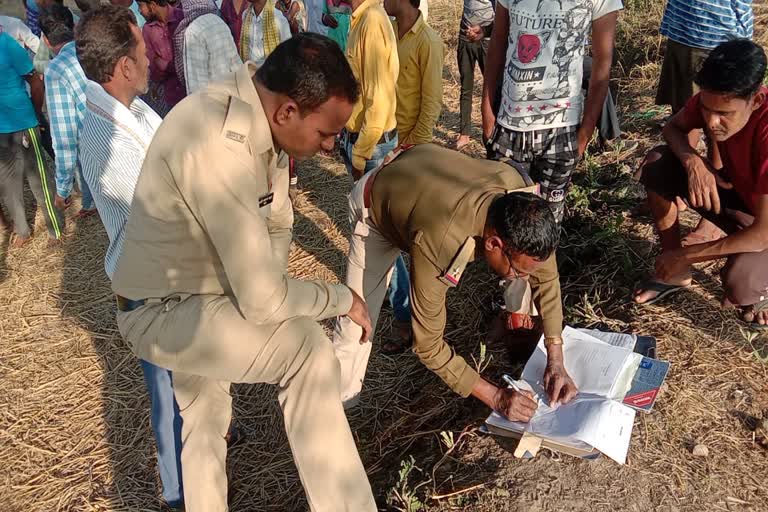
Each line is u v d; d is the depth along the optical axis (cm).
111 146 254
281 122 196
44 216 540
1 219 555
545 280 265
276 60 191
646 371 280
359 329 306
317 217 526
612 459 264
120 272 214
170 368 217
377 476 308
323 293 214
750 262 298
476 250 240
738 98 273
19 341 433
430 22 886
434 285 238
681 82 467
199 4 479
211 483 227
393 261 306
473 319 388
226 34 473
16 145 499
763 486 251
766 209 284
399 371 374
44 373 405
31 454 351
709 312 330
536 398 272
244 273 192
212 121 189
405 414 340
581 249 397
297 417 207
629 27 683
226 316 207
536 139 356
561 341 273
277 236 252
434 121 430
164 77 510
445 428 314
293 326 208
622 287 364
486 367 332
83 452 351
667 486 253
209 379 233
